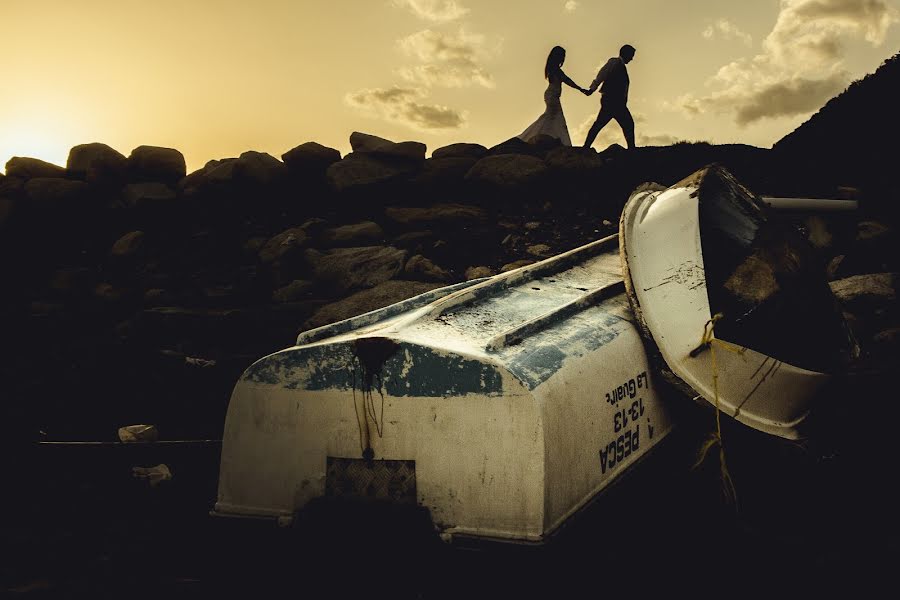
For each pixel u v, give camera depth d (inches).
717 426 132.7
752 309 136.1
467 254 324.2
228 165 406.0
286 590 109.8
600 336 127.4
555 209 364.2
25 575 117.0
